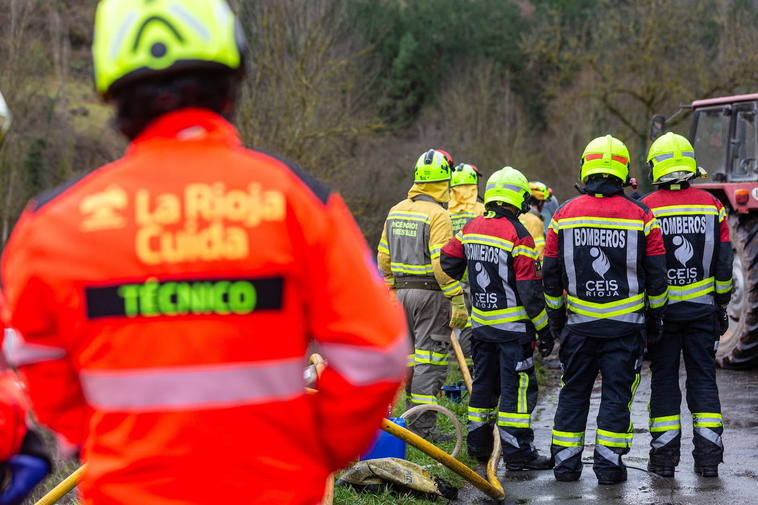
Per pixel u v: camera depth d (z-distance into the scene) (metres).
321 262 2.00
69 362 2.06
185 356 1.93
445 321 7.42
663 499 6.03
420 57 53.72
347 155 27.94
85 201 2.00
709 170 12.02
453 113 48.62
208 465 1.92
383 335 2.00
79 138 38.53
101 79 2.08
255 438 1.95
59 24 41.44
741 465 6.85
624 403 6.38
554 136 46.59
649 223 6.20
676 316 6.57
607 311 6.28
